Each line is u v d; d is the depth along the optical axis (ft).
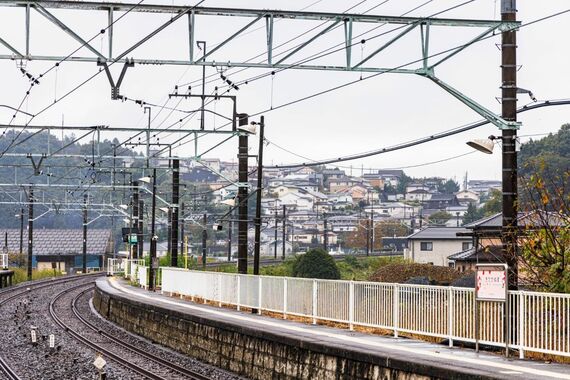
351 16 69.67
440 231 268.00
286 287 88.99
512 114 63.72
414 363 51.31
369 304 72.33
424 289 64.90
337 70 71.05
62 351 95.09
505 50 63.82
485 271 56.65
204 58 71.05
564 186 67.15
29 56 69.26
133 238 239.50
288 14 69.56
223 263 279.28
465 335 60.29
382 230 444.96
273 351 71.05
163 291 156.25
